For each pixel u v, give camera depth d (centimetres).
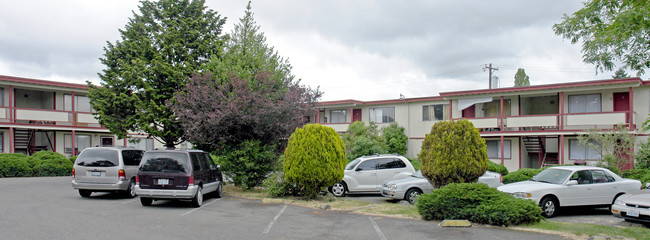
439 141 1197
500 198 1004
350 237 866
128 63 1841
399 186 1455
